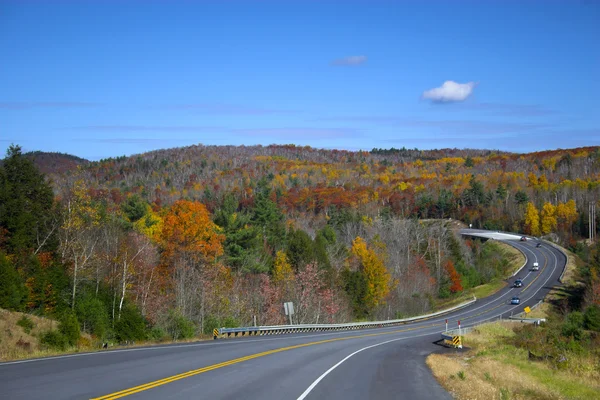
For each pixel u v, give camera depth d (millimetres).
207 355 19531
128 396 10641
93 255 41469
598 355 30250
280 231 75812
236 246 59531
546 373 23203
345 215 96938
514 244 111000
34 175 46562
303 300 54688
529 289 82375
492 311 71812
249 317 49531
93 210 43312
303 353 23109
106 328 33344
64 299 37438
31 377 12602
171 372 14391
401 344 33188
